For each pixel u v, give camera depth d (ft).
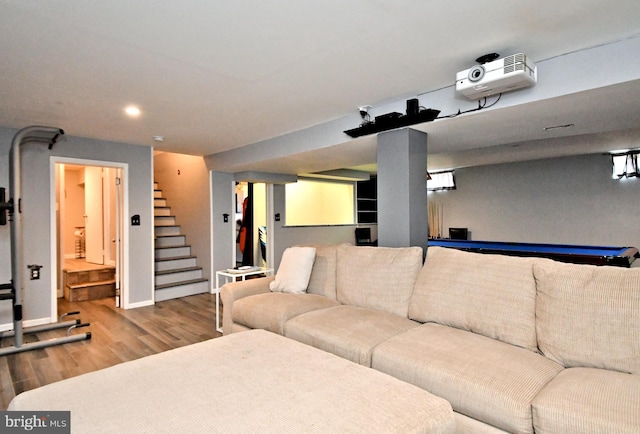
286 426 3.97
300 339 8.14
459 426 5.52
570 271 6.40
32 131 11.56
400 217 10.77
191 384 4.94
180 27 6.39
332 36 6.78
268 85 9.21
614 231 20.21
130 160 16.21
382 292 9.09
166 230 21.11
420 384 5.93
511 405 4.94
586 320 5.86
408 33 6.70
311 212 27.25
